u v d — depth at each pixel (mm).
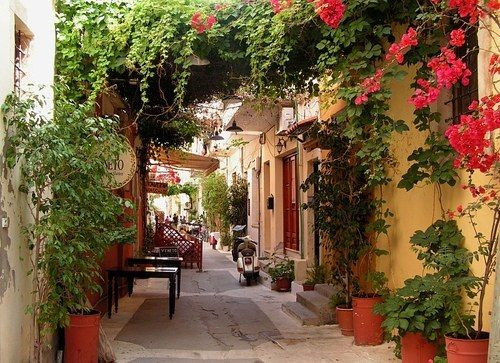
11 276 4949
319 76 7543
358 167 7719
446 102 6152
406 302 5676
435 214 6312
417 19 5332
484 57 5102
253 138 19594
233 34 6902
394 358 6594
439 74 4277
